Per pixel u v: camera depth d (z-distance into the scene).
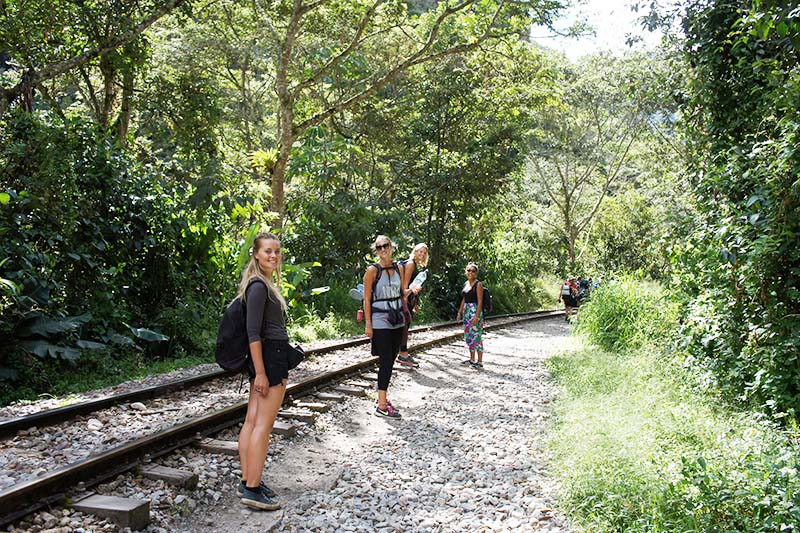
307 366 9.64
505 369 11.02
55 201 9.41
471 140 27.06
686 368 8.05
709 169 7.98
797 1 6.17
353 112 26.38
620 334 13.05
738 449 4.88
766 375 6.57
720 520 3.76
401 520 4.31
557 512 4.43
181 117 17.47
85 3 13.75
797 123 6.29
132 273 11.27
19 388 7.62
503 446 6.12
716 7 8.41
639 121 37.78
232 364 4.46
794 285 6.64
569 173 49.12
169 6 14.52
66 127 10.16
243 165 20.98
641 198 45.09
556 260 47.50
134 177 11.39
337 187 21.78
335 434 6.42
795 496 3.72
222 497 4.56
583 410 7.11
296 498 4.66
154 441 5.04
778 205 6.49
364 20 18.84
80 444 5.21
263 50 22.94
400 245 21.64
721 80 8.49
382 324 7.35
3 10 13.62
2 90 11.05
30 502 3.88
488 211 31.64
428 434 6.57
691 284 8.80
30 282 8.62
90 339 9.45
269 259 4.46
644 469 4.63
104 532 3.75
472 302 11.22
